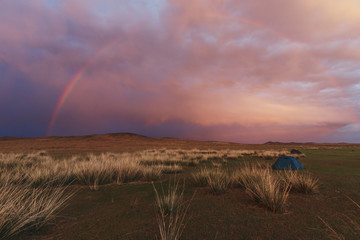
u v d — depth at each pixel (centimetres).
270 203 439
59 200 514
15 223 336
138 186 702
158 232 328
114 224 364
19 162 1203
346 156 2066
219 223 361
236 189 627
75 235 322
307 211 420
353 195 541
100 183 743
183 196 555
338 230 327
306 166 1205
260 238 302
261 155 2200
